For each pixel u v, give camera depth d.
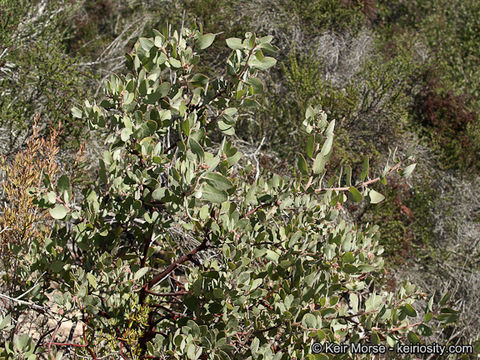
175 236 3.05
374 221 4.97
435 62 6.61
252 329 2.27
